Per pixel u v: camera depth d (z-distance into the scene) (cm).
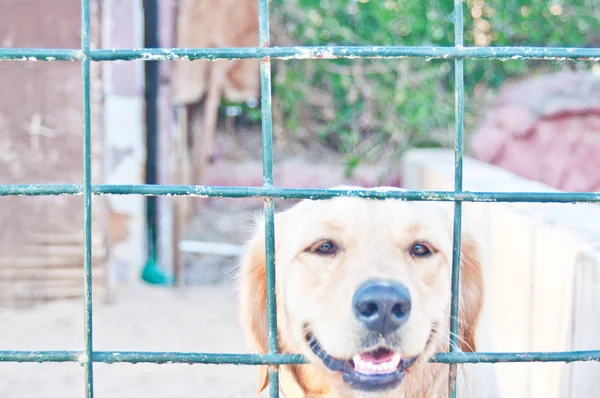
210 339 183
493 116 279
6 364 166
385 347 99
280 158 341
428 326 102
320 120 338
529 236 132
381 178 311
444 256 110
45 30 197
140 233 238
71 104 201
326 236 107
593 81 275
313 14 311
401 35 304
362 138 322
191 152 256
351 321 99
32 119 199
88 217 93
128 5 226
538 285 128
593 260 111
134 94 232
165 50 92
